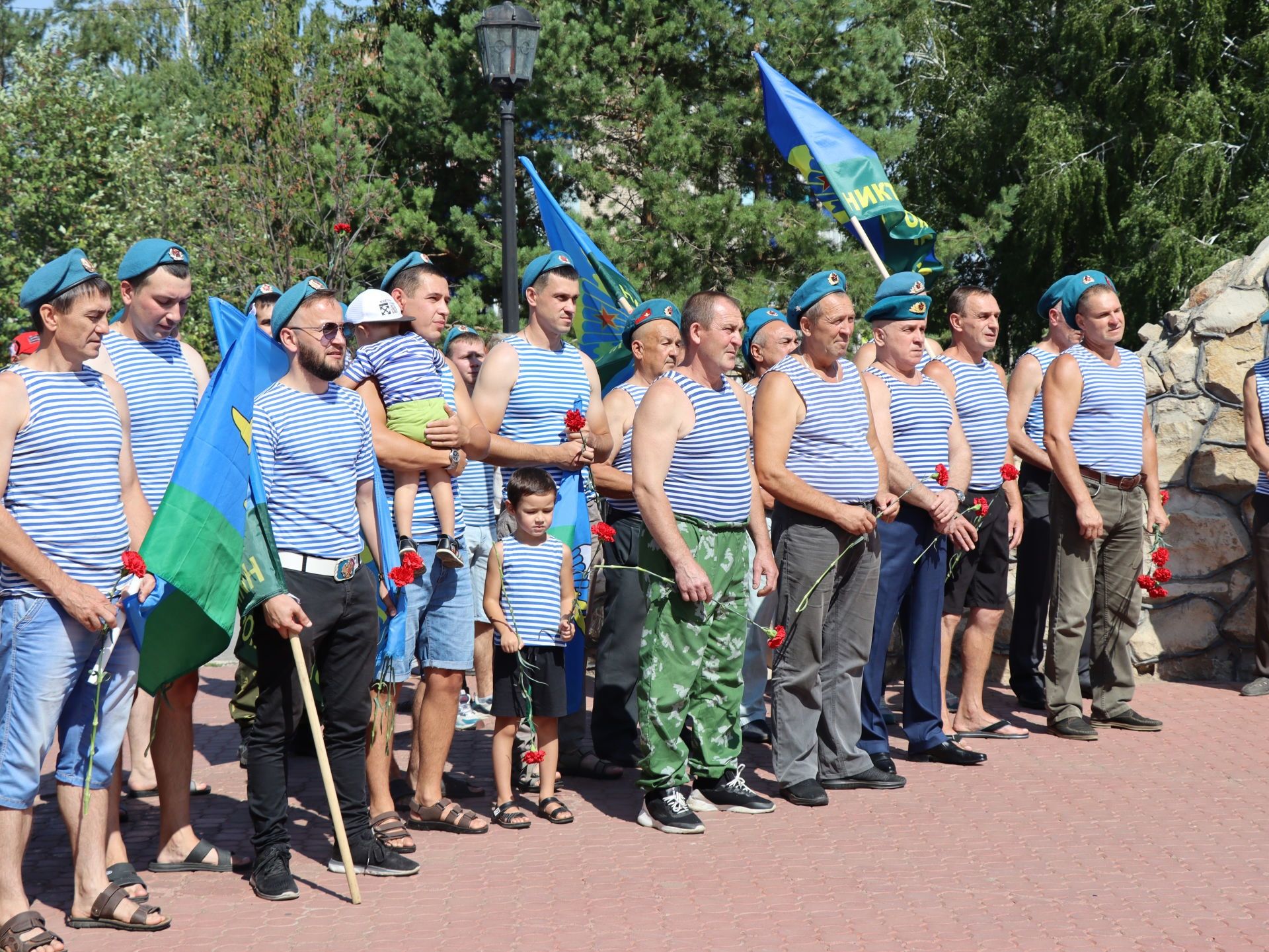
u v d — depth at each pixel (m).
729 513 5.56
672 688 5.45
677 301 17.44
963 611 7.87
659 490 5.37
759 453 5.85
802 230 17.67
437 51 19.66
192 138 22.69
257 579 4.51
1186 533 8.59
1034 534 7.71
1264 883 4.76
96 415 4.38
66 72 21.61
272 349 4.84
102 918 4.32
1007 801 5.85
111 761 4.40
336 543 4.73
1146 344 9.38
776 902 4.56
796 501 5.79
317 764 6.57
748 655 7.13
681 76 19.56
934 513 6.29
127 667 4.43
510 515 5.56
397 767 5.91
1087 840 5.27
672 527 5.36
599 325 7.78
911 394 6.45
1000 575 7.05
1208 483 8.56
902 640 8.48
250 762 4.67
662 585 5.46
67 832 5.47
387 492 5.29
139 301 5.21
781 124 8.69
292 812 5.70
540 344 6.03
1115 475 7.10
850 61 19.31
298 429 4.68
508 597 5.50
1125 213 24.19
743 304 17.28
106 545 4.36
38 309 4.34
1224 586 8.51
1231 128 23.48
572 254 7.80
